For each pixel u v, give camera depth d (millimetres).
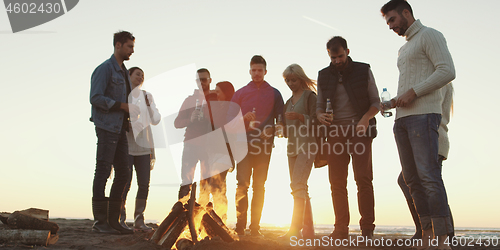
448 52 2785
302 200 3947
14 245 2375
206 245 2242
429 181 2705
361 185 3516
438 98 2842
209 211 2814
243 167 4262
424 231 3023
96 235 3316
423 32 2908
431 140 2760
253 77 4422
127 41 3939
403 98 2818
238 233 4148
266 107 4344
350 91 3633
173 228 2469
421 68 2900
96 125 3631
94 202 3584
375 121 3672
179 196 4410
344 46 3631
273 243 2945
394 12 3047
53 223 2602
